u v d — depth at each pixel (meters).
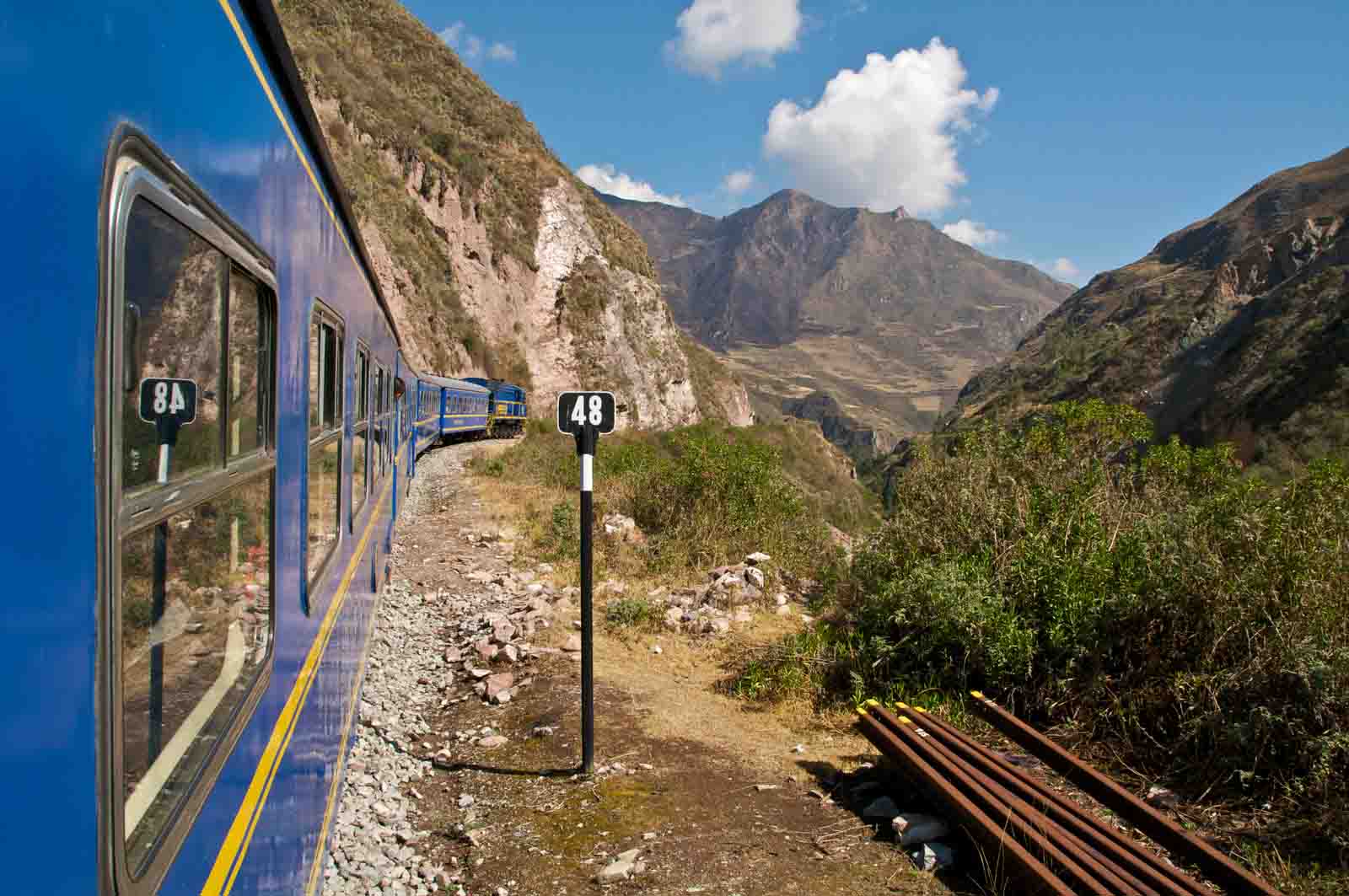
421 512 15.69
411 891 4.43
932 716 6.00
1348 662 4.91
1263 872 4.31
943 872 4.45
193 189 1.93
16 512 1.20
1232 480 7.80
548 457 24.33
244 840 2.33
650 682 7.58
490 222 59.59
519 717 6.80
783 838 4.86
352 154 47.25
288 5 61.19
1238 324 77.19
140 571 1.70
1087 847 4.32
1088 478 8.02
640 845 4.77
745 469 13.48
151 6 1.71
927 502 8.59
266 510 2.69
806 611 9.80
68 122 1.35
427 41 76.44
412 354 40.66
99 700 1.42
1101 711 6.00
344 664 4.84
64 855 1.29
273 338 2.76
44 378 1.27
